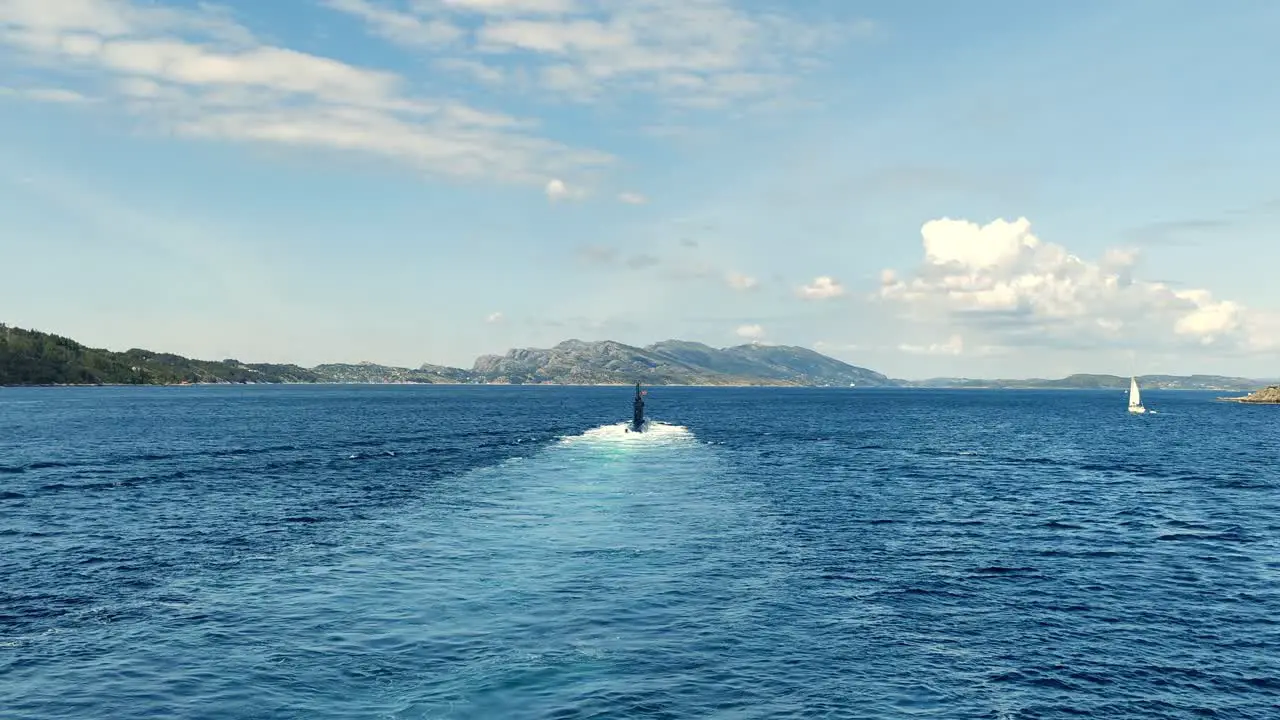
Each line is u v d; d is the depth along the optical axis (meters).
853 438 121.81
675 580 32.59
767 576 33.81
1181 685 23.25
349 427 132.38
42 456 82.88
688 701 21.08
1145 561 39.00
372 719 19.70
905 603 30.72
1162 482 71.06
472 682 21.94
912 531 45.62
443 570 33.72
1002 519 50.44
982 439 123.44
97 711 20.23
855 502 56.06
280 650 24.33
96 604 29.30
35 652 24.30
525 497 54.00
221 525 44.78
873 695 21.91
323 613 27.88
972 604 30.88
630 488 58.50
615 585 31.62
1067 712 21.27
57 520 46.69
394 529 42.81
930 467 81.56
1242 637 27.55
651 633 26.12
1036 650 25.84
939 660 24.69
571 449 90.69
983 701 21.77
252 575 33.28
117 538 41.34
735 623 27.42
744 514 48.62
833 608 29.66
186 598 29.94
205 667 22.98
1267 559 39.66
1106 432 144.12
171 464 76.25
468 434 117.00
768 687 22.17
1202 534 46.12
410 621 27.00
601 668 23.09
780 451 96.56
